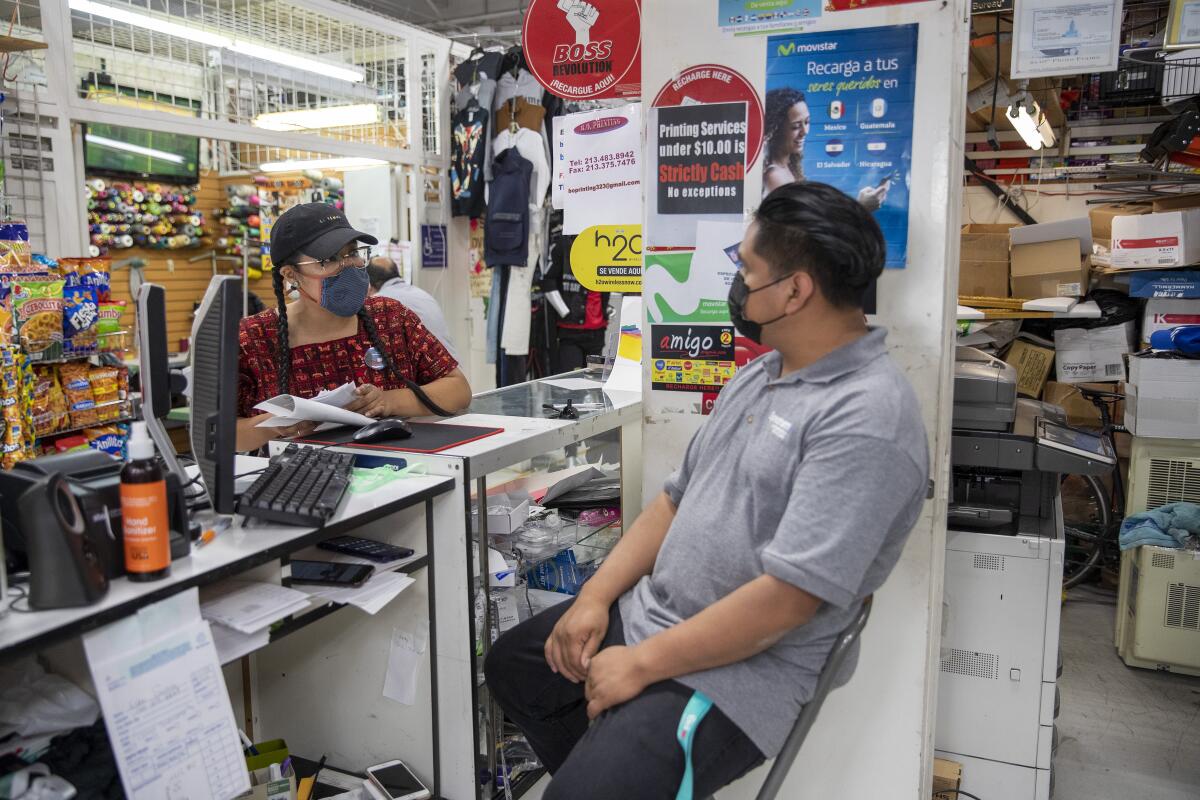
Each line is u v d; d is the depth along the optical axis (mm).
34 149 3389
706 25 1849
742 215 1881
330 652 1868
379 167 5211
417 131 5219
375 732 1848
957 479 2375
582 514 2387
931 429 1761
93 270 3686
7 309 3150
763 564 1217
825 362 1296
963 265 4230
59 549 1042
